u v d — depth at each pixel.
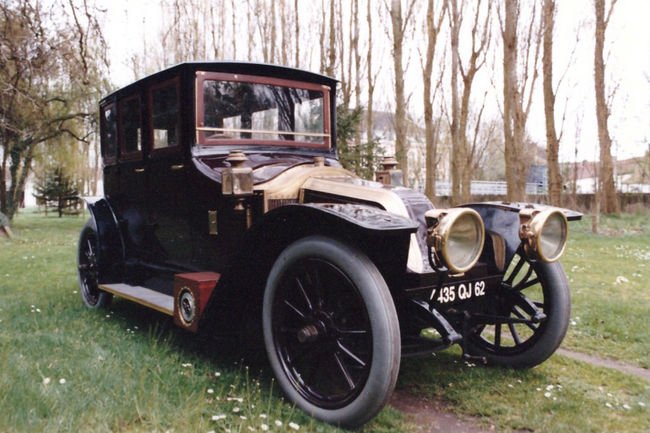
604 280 6.57
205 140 3.62
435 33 16.41
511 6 14.05
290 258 2.71
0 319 4.11
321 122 4.18
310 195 3.16
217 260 3.46
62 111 15.43
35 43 6.19
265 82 3.88
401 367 3.51
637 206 19.86
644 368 3.62
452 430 2.65
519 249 3.31
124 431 2.26
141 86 4.14
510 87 14.70
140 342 3.65
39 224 17.77
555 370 3.48
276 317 2.82
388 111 29.03
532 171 37.12
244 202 3.16
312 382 2.80
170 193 3.89
